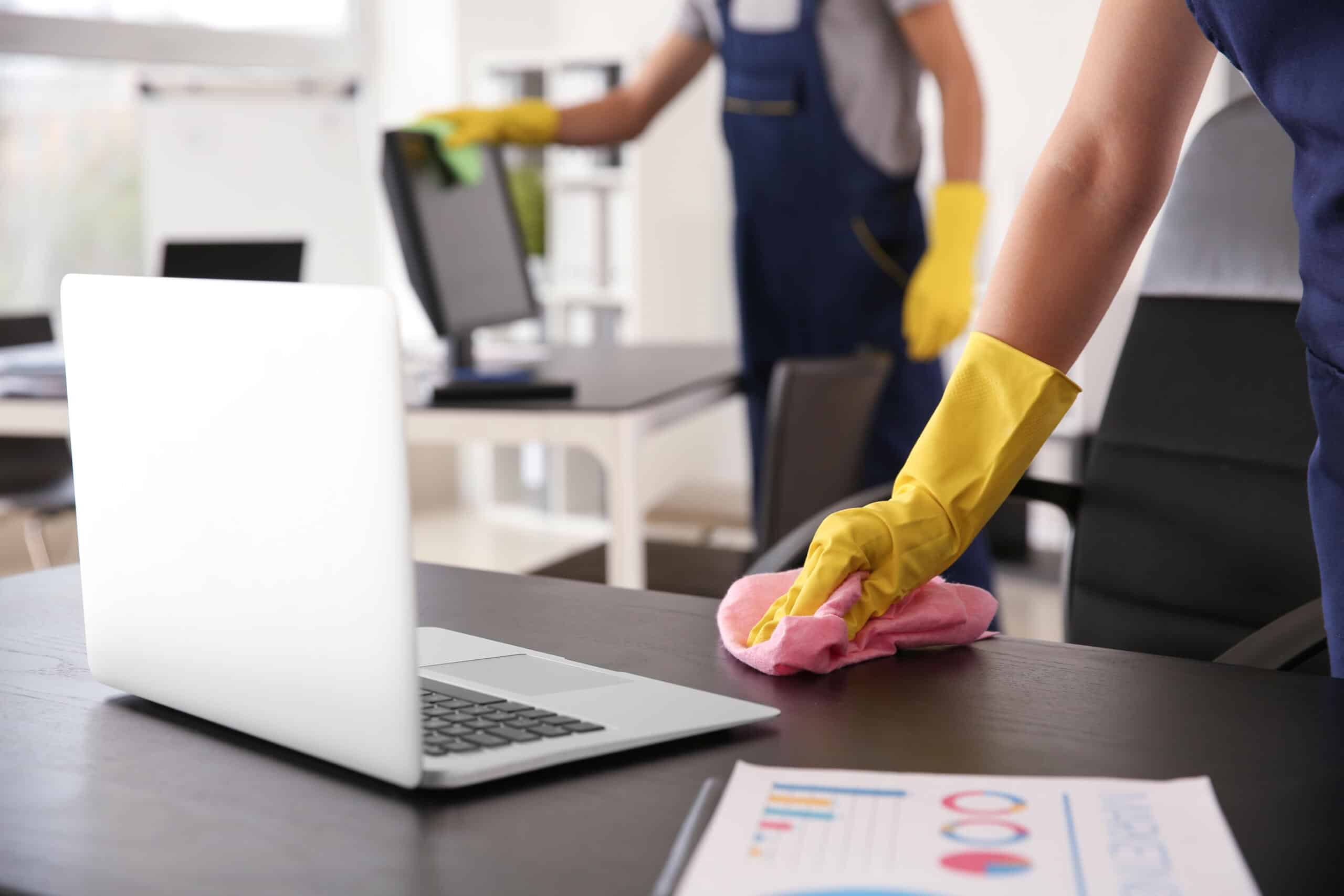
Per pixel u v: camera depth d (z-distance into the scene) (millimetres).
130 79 4496
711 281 4660
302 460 669
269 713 717
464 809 650
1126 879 542
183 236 4375
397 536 632
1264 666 943
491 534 4602
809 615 906
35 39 4137
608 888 568
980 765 702
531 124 2645
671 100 2785
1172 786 638
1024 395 994
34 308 4402
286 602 693
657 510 3838
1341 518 914
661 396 2227
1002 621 2480
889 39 2422
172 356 744
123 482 798
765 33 2457
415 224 2279
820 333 2580
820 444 2090
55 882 581
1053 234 999
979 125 2434
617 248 4379
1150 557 1372
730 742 743
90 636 847
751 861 564
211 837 624
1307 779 678
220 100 4355
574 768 701
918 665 892
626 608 1054
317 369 650
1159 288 1417
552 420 2105
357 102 4598
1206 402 1361
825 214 2518
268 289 676
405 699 641
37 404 2309
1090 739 739
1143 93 960
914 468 1008
